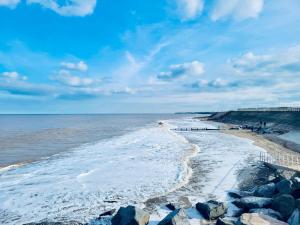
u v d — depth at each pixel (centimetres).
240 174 2119
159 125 9112
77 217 1337
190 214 1310
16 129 8238
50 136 5597
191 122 11400
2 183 1909
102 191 1725
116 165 2462
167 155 2948
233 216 1293
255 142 4119
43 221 1297
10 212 1406
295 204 1216
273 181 1814
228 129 6738
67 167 2416
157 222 1238
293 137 4459
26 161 2792
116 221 1182
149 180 1961
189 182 1905
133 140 4459
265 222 1085
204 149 3406
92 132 6575
